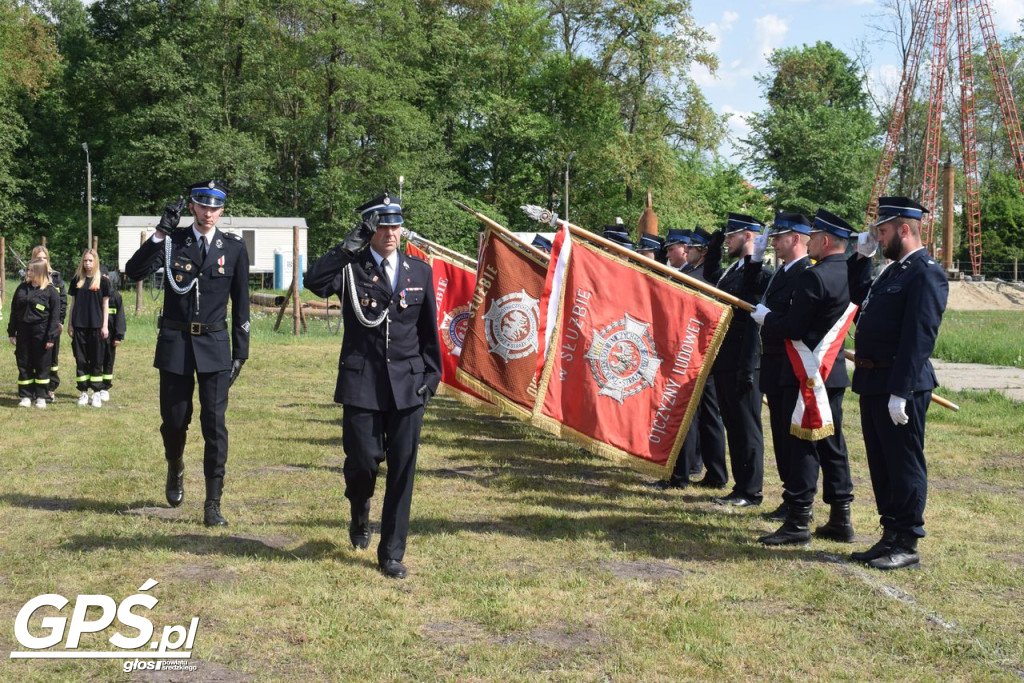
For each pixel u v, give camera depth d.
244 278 6.41
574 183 54.88
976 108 67.25
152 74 44.44
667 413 7.28
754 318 6.50
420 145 50.69
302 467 8.12
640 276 7.34
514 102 52.41
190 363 6.26
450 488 7.58
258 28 46.06
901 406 5.51
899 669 4.18
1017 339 22.23
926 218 47.28
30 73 48.97
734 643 4.45
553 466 8.62
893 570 5.61
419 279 5.49
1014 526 6.68
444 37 52.19
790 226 6.54
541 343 7.15
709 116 49.28
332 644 4.34
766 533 6.50
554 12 52.81
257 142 46.72
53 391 11.84
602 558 5.77
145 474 7.65
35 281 11.01
